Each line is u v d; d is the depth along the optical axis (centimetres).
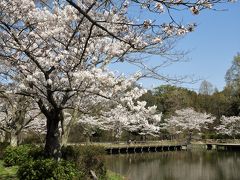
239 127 5544
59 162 1212
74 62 1046
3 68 1177
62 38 1113
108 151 4212
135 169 2791
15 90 1133
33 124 2306
